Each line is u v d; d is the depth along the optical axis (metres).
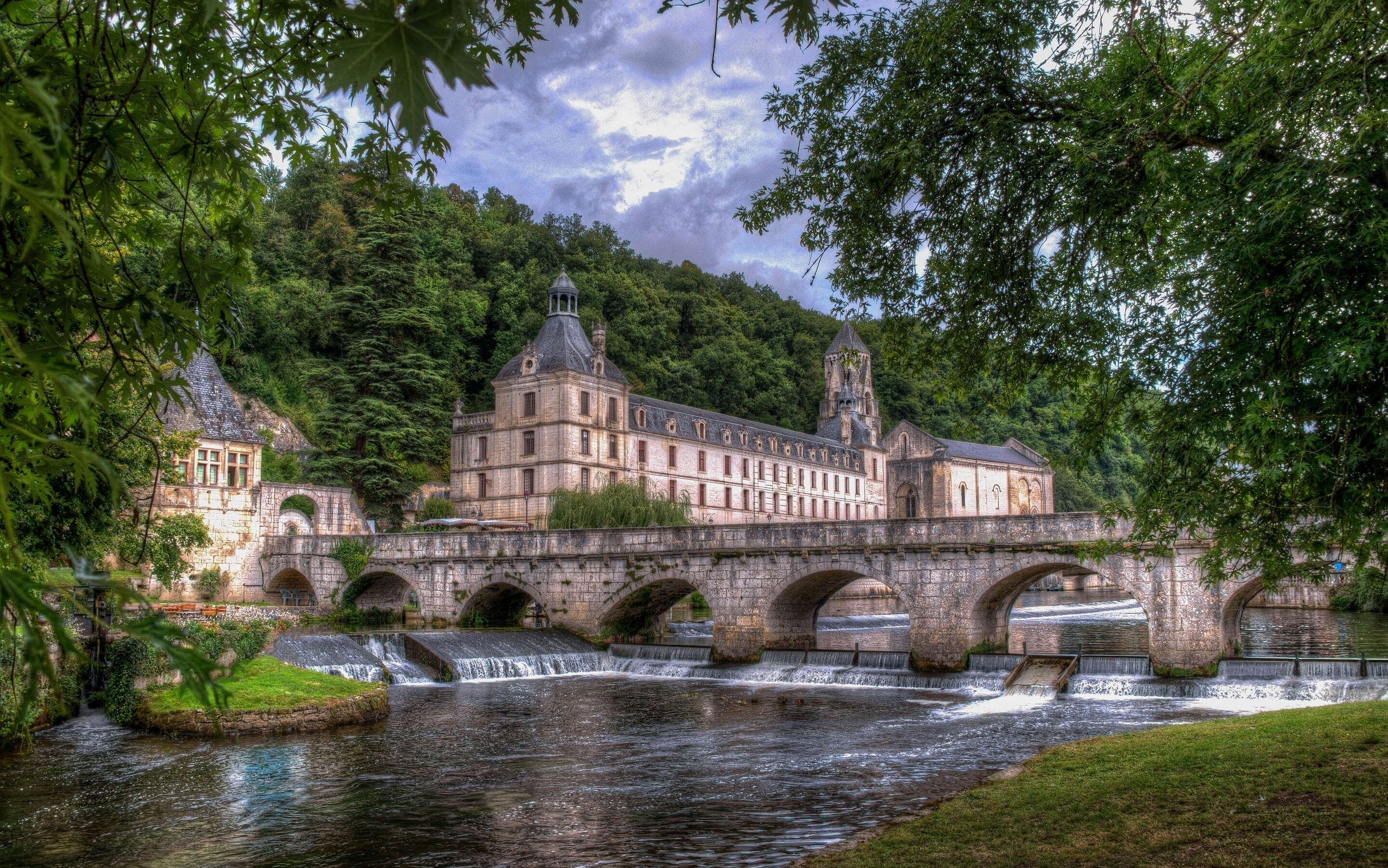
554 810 17.73
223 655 28.81
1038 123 13.38
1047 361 14.41
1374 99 9.67
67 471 5.69
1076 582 108.12
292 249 90.62
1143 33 12.75
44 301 6.23
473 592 48.59
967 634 37.00
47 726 25.00
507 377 77.44
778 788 19.25
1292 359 9.52
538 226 128.00
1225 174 10.46
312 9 6.84
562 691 34.62
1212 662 32.53
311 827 16.69
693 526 43.56
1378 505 9.74
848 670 37.06
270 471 64.62
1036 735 24.89
